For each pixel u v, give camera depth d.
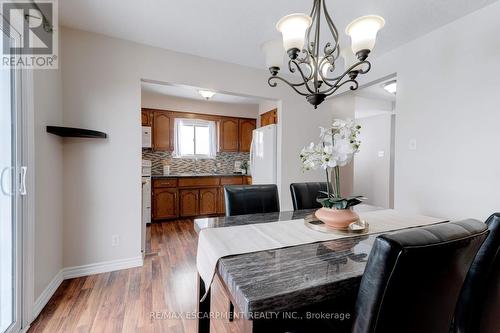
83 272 2.22
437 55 2.16
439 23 2.07
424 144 2.27
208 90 2.87
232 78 2.93
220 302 1.89
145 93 4.28
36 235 1.68
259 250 1.05
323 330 0.93
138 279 2.18
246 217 1.65
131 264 2.41
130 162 2.40
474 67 1.91
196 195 4.57
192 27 2.16
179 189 4.44
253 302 0.68
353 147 1.27
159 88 3.97
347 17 1.98
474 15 1.91
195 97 4.58
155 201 4.24
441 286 0.69
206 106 4.90
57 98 2.02
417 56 2.32
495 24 1.79
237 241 1.16
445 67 2.10
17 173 1.49
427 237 0.62
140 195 2.45
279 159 3.35
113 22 2.07
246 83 3.02
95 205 2.27
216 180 4.73
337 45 1.35
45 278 1.81
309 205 2.10
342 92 3.22
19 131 1.51
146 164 4.14
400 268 0.58
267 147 3.59
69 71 2.15
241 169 5.36
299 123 3.40
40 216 1.73
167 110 4.57
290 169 3.36
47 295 1.82
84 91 2.20
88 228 2.24
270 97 3.20
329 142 1.31
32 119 1.59
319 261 0.95
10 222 1.46
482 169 1.87
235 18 2.02
